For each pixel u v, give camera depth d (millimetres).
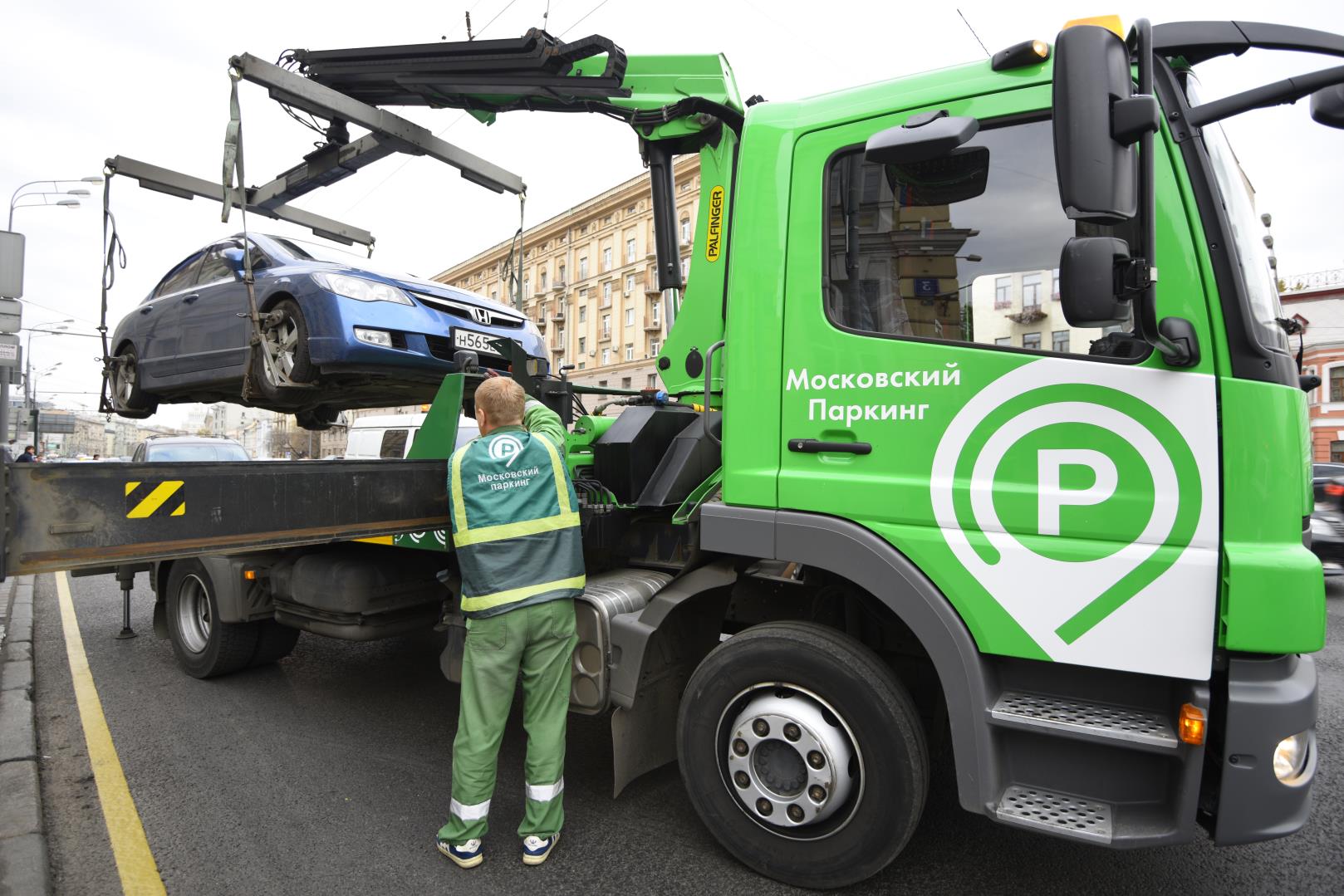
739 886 2621
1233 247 2029
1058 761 2211
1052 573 2137
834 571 2434
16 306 9414
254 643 4973
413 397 5594
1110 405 2096
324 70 4352
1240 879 2678
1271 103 2021
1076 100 1769
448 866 2758
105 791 3389
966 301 2314
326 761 3725
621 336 41844
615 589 3088
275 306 4910
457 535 2701
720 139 3713
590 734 4129
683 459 3350
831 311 2521
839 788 2432
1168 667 2008
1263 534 1959
